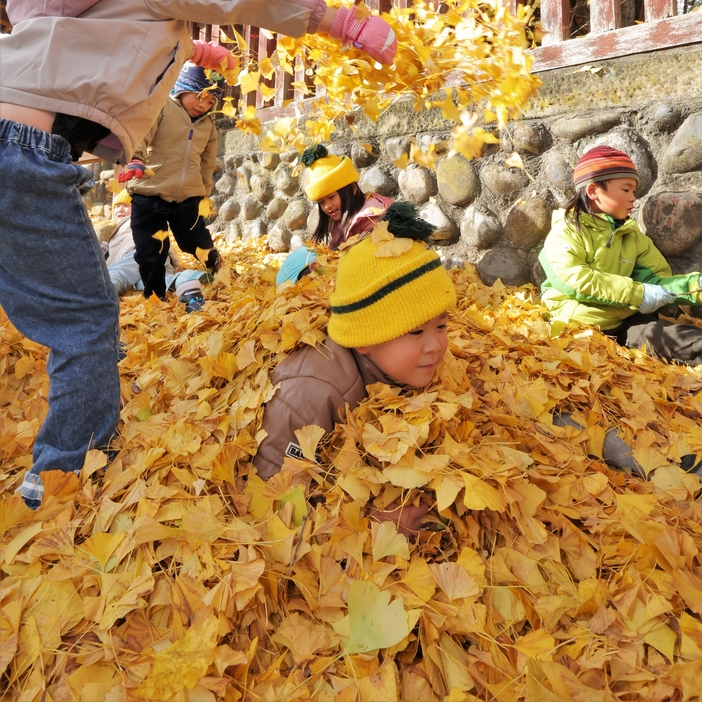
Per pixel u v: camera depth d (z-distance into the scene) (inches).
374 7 131.8
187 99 117.1
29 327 48.4
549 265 96.1
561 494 48.4
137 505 44.1
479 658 35.2
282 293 68.2
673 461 59.6
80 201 48.0
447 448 45.8
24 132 43.9
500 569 41.2
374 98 57.2
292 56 61.8
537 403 60.7
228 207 186.2
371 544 41.7
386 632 34.9
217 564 38.8
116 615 35.5
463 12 54.9
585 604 39.0
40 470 48.6
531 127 110.3
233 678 32.9
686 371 81.5
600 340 88.0
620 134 101.3
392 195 135.6
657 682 34.1
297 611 38.9
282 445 48.0
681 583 39.2
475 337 78.9
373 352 49.4
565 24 108.3
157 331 90.5
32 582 38.7
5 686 34.0
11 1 48.6
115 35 46.8
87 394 48.8
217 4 47.7
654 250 97.1
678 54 95.2
